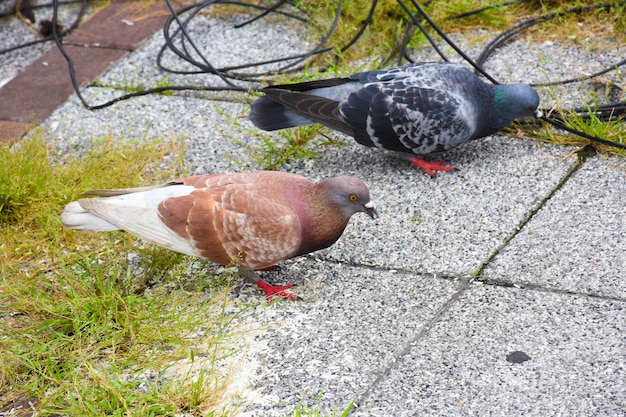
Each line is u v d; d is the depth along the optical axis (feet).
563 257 13.98
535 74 19.54
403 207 15.70
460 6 21.76
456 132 16.24
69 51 21.85
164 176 16.98
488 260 14.11
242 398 11.65
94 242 15.26
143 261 14.46
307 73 20.30
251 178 13.51
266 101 16.92
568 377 11.55
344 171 17.02
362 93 16.31
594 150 16.85
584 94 18.65
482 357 12.04
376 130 16.24
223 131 18.42
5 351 12.62
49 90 20.24
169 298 13.41
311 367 12.12
